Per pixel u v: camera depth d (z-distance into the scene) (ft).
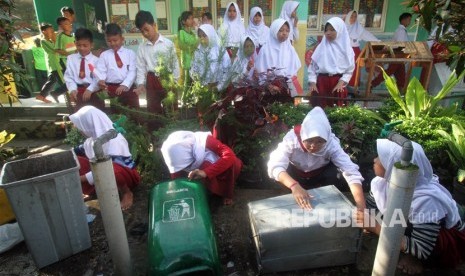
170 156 8.66
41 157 8.50
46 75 20.93
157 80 14.29
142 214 9.66
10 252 8.42
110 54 14.37
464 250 7.27
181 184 7.85
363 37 21.49
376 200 7.68
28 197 7.12
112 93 14.43
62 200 7.56
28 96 20.43
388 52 16.87
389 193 5.64
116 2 21.12
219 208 9.82
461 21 7.11
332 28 13.79
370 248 8.05
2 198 8.73
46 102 18.76
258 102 11.03
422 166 6.82
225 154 8.88
